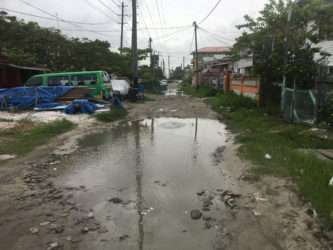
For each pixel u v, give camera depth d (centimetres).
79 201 383
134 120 1126
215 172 504
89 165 540
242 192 414
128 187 434
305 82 1083
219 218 339
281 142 673
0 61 1570
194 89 3597
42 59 2034
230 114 1250
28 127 841
